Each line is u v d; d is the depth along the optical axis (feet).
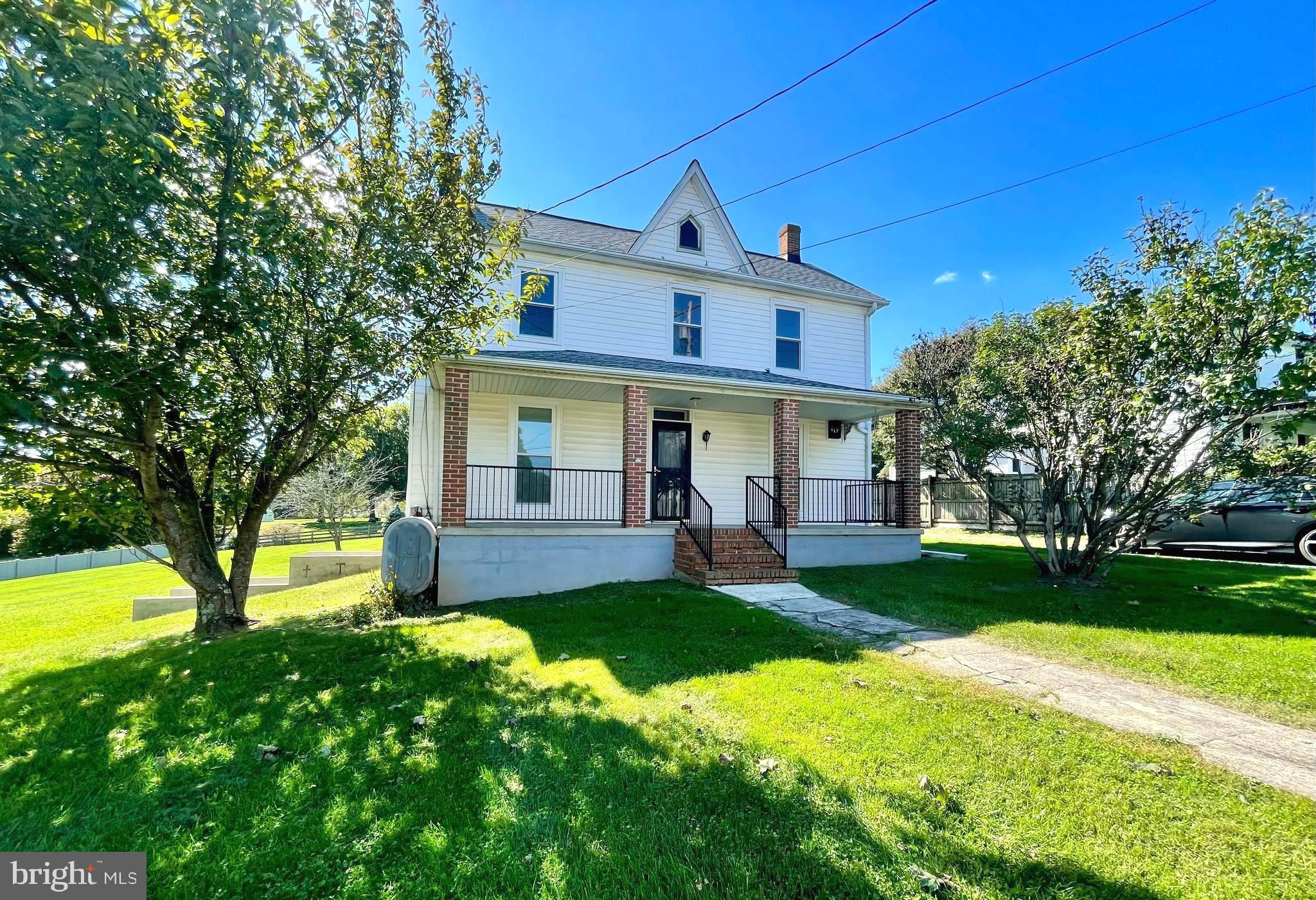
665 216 38.04
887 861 6.95
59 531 63.62
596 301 35.70
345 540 77.61
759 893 6.45
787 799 8.29
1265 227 18.53
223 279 14.90
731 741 10.16
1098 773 9.02
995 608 20.86
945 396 58.29
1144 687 13.03
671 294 37.58
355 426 24.34
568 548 27.50
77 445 17.79
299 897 6.58
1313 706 11.80
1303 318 18.43
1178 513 22.29
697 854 7.14
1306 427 23.52
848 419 40.63
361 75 17.03
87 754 10.46
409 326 21.43
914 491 35.04
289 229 15.25
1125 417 22.06
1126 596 22.21
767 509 37.70
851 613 20.49
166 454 20.94
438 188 21.02
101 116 10.56
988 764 9.31
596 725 10.95
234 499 23.84
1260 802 8.21
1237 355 19.27
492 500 31.83
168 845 7.63
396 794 8.70
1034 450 26.22
